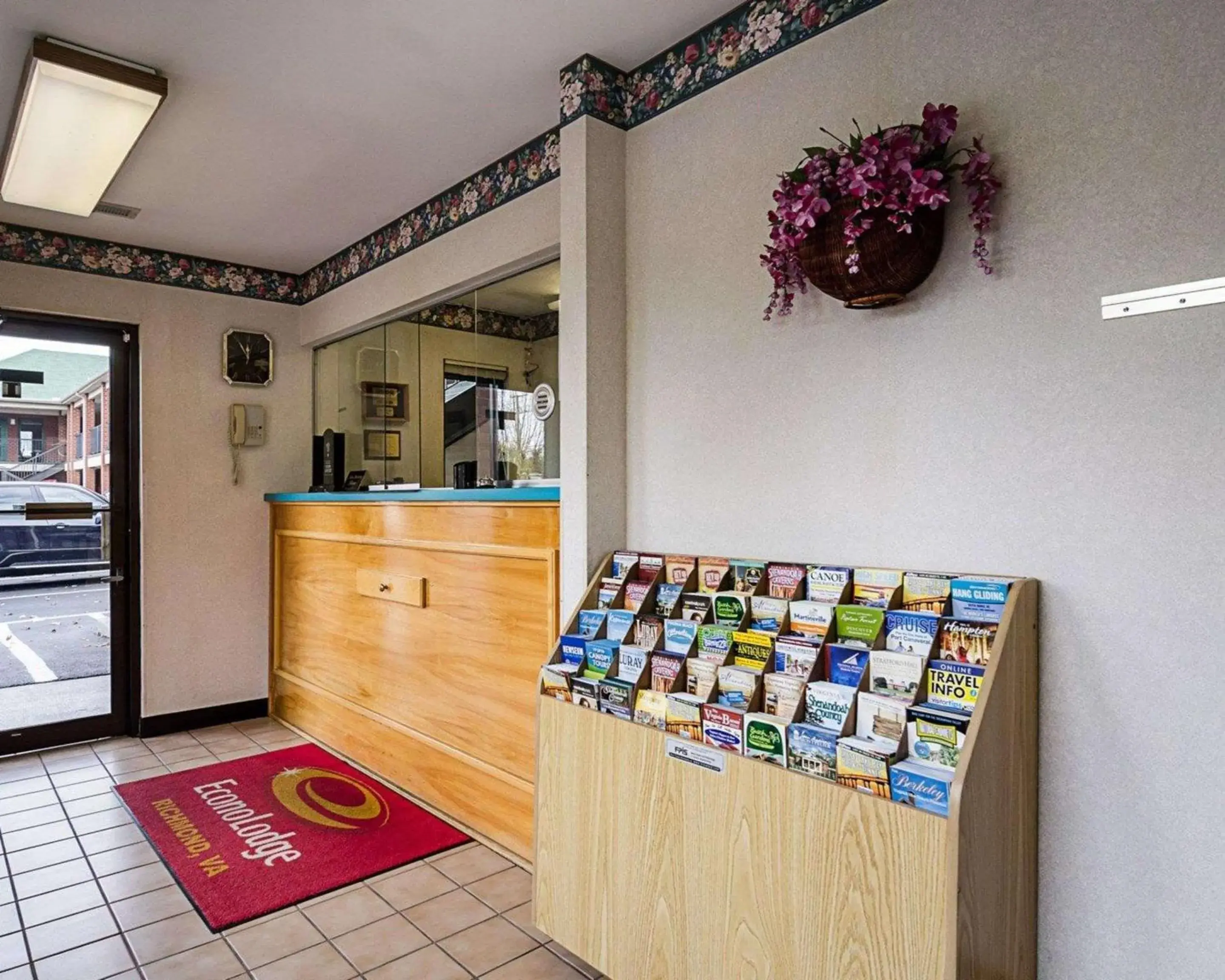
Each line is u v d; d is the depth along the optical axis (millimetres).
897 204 1649
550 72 2541
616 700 1996
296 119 2797
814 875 1558
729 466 2268
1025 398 1688
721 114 2299
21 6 2131
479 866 2709
